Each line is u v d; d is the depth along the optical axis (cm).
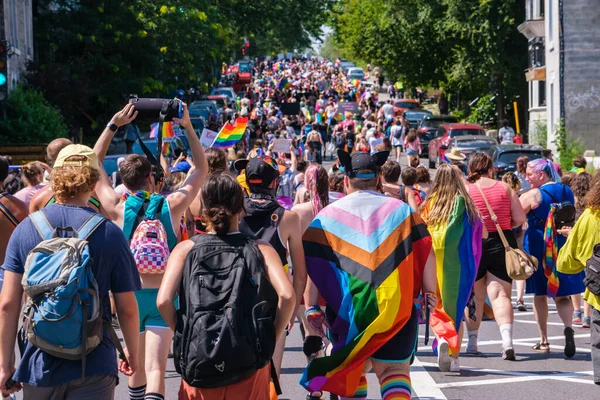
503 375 939
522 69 5241
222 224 537
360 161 680
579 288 1007
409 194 1074
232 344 503
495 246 977
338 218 661
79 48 4091
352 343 632
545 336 1058
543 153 1853
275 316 538
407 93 8319
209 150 963
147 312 674
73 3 4069
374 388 905
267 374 546
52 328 501
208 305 512
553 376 935
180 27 4178
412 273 649
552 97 4275
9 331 530
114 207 691
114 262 534
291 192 1756
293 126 5359
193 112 4441
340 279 646
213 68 6450
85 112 3881
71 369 513
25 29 3759
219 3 5703
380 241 649
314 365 645
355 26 6938
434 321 905
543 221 1053
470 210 893
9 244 539
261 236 698
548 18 4288
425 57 5781
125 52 4112
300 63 12788
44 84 3547
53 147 797
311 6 6962
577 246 852
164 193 895
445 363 906
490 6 5025
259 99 7744
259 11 6100
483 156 990
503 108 5469
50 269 504
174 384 923
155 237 670
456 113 6241
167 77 4366
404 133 4741
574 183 1194
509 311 995
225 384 512
